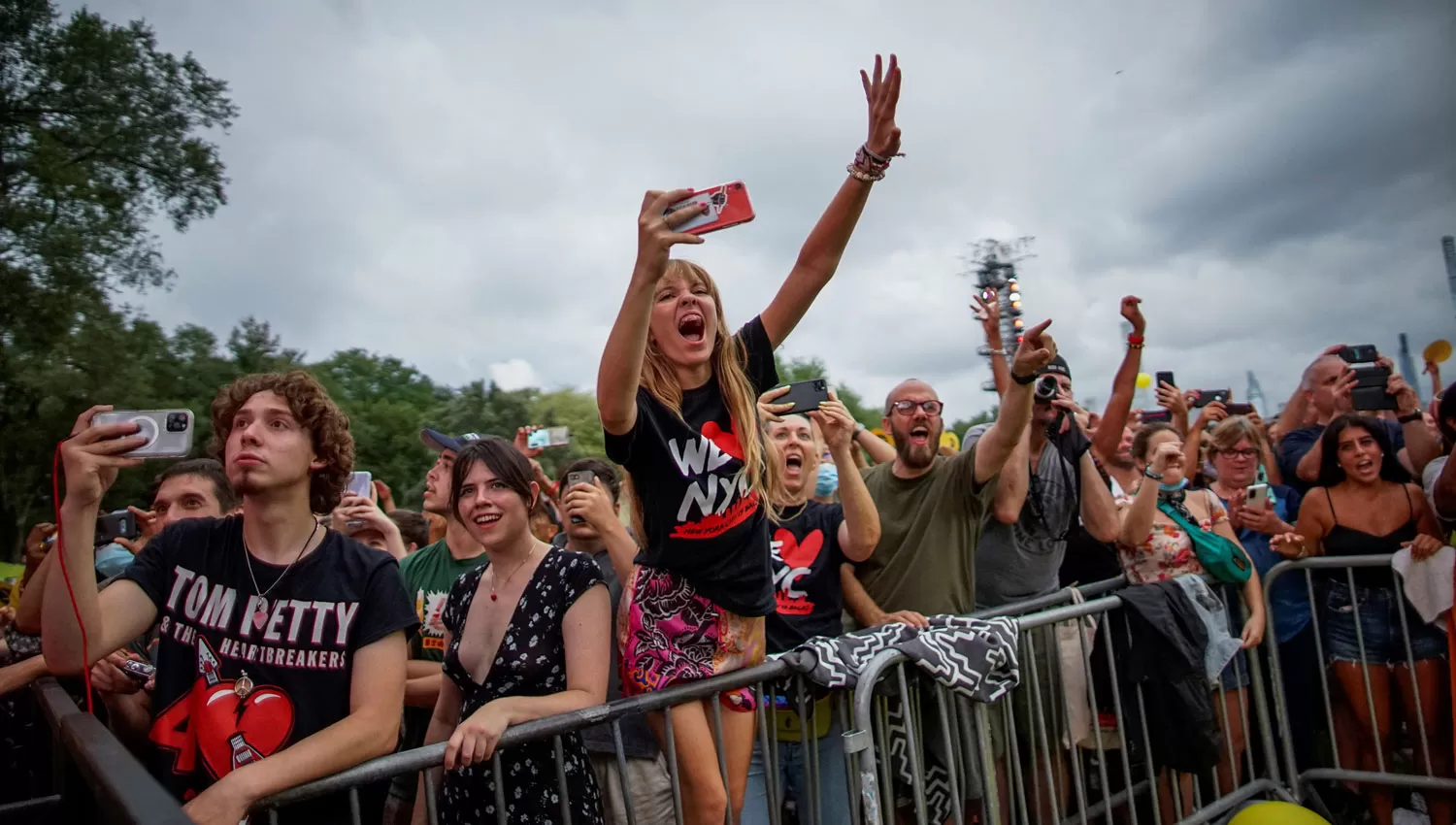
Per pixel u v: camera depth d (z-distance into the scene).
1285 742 3.91
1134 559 3.87
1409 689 3.75
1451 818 3.60
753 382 2.40
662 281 2.21
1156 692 3.36
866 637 2.63
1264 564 4.18
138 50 26.48
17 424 23.38
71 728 1.70
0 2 23.62
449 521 3.40
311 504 2.07
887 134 2.24
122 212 26.56
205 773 1.79
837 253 2.38
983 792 2.81
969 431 4.07
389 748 1.83
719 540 2.21
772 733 2.51
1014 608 3.29
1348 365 4.95
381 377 74.00
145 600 1.92
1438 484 3.66
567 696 2.09
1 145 24.14
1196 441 4.88
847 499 2.95
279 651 1.85
